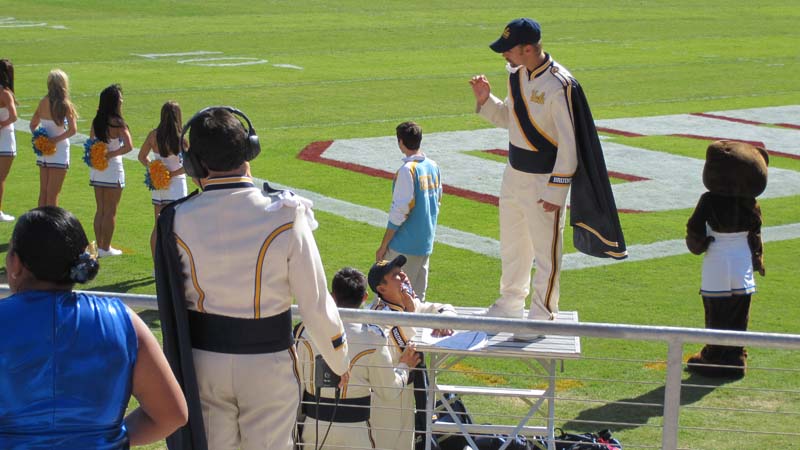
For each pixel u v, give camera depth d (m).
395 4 186.25
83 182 56.97
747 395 29.09
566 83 21.36
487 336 22.05
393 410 20.88
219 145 14.78
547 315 22.83
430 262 43.59
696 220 29.80
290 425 15.39
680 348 16.72
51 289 12.15
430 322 17.34
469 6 185.88
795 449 25.27
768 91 100.94
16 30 139.38
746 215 29.75
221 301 14.82
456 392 24.06
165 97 89.38
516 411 27.84
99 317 12.03
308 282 14.91
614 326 16.77
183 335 14.98
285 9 174.75
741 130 79.19
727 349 30.09
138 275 40.66
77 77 100.00
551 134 22.02
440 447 23.72
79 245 12.21
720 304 29.84
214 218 14.83
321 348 15.23
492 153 68.75
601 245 21.83
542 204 22.06
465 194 56.59
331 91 94.94
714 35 152.25
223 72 105.94
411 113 84.50
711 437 26.06
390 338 21.45
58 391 11.70
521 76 22.08
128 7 172.75
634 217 52.06
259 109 84.69
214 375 14.97
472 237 47.78
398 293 23.47
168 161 40.16
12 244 12.16
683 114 86.50
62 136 45.69
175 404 12.52
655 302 38.25
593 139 21.58
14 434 11.70
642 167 65.00
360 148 69.06
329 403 19.73
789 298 38.94
